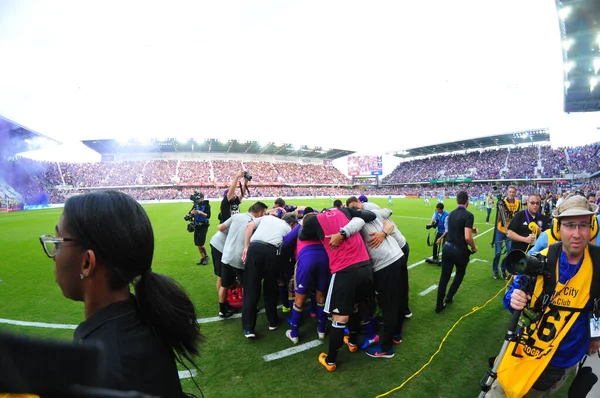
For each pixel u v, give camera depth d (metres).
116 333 0.86
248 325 3.73
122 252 0.87
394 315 3.35
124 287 0.95
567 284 1.87
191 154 60.56
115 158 56.81
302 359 3.34
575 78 15.88
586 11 11.75
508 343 2.00
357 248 3.09
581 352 1.91
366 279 3.05
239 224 4.18
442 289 4.54
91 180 46.03
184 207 27.03
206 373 3.09
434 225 7.23
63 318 4.28
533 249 2.51
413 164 73.94
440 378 3.00
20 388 0.36
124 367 0.82
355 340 3.50
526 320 1.95
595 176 38.84
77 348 0.40
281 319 4.39
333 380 2.97
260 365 3.22
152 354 0.91
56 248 0.88
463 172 59.00
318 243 3.66
